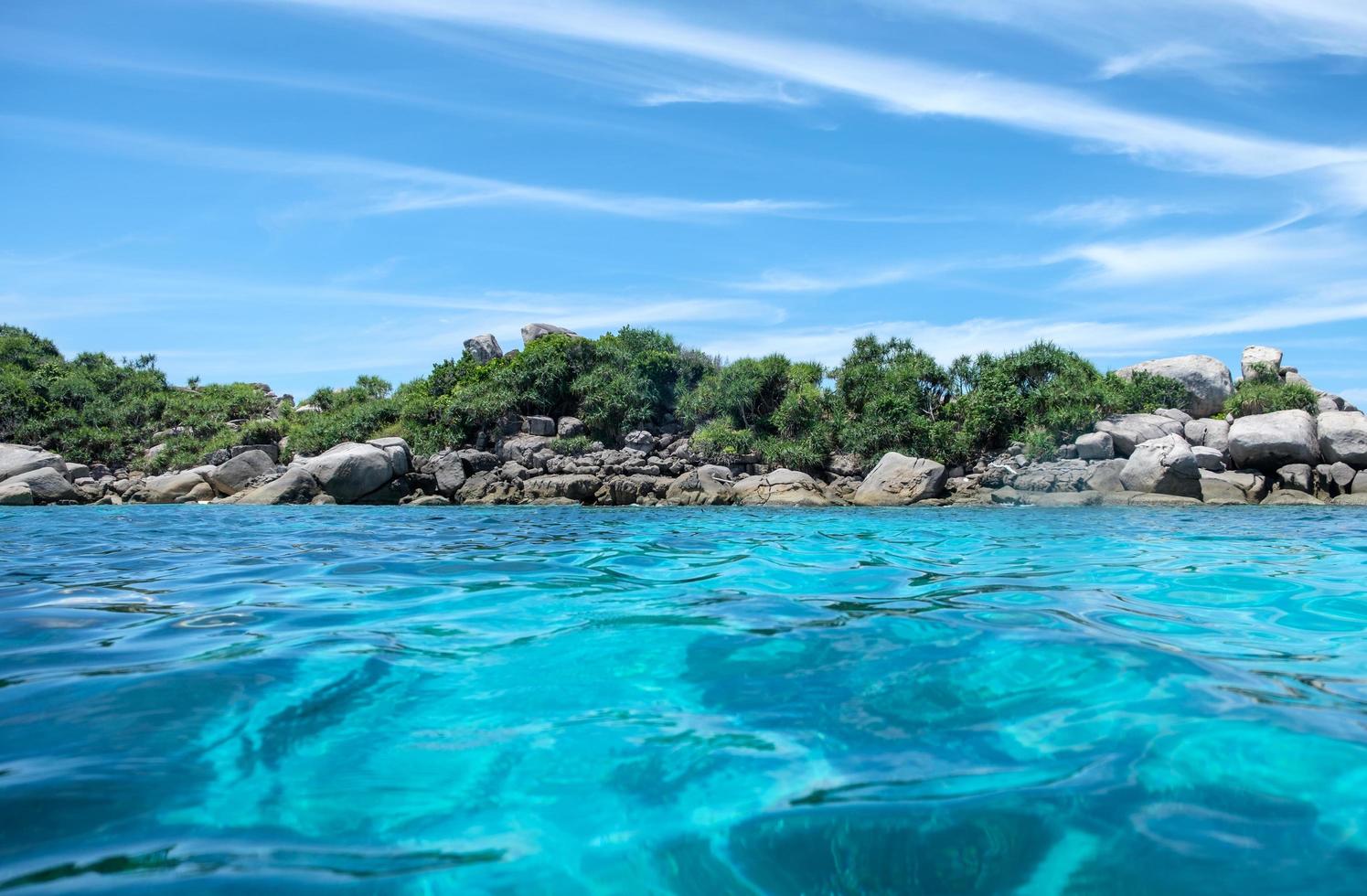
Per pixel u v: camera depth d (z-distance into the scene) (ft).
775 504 86.79
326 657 12.64
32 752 8.60
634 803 7.61
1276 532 38.04
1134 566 24.16
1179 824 6.85
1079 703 9.94
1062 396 92.43
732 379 114.42
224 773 8.17
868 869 6.32
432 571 23.40
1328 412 83.30
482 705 10.44
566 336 127.34
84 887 5.90
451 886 6.07
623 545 32.68
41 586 20.38
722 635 13.99
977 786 7.70
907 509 72.59
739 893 5.99
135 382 158.20
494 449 113.19
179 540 35.68
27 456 101.45
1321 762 8.03
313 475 94.63
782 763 8.44
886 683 10.96
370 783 8.05
